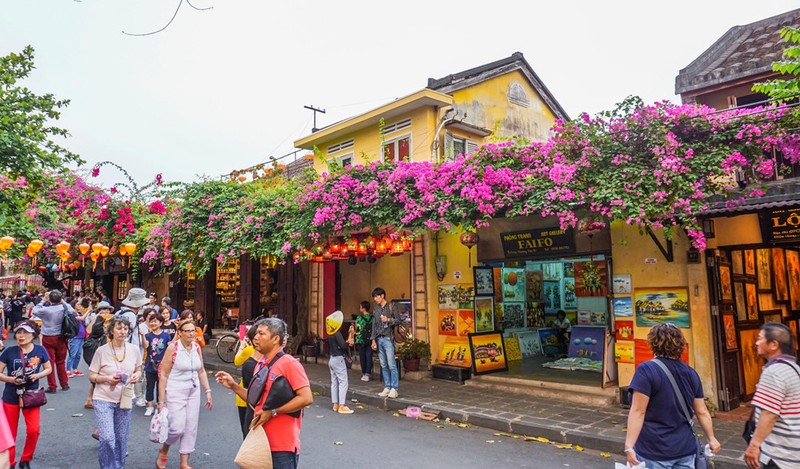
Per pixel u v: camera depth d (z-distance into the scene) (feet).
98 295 67.41
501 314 42.24
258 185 44.55
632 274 28.09
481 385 33.35
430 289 38.06
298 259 38.19
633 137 23.16
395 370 30.55
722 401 25.25
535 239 32.76
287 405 12.04
